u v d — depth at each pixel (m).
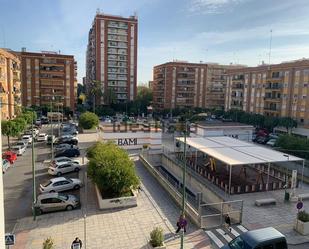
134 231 18.42
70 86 87.88
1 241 7.52
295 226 19.08
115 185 22.56
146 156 39.12
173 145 49.38
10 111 58.91
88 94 123.94
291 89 65.00
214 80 106.44
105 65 104.56
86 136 54.34
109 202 21.88
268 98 71.62
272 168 33.84
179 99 104.31
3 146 43.84
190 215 20.31
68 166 30.39
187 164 36.72
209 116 91.31
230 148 32.75
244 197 25.52
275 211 22.41
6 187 26.41
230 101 88.62
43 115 82.62
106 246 16.59
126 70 107.25
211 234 18.20
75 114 89.19
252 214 21.72
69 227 18.91
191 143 35.62
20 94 73.25
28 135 48.41
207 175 31.84
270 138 55.06
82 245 16.59
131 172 23.56
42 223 19.45
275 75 69.94
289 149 36.81
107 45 104.00
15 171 31.34
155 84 115.50
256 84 76.88
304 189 27.89
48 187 24.64
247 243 13.96
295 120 62.84
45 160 35.72
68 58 87.00
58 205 21.28
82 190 25.77
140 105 103.00
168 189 25.52
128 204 22.31
